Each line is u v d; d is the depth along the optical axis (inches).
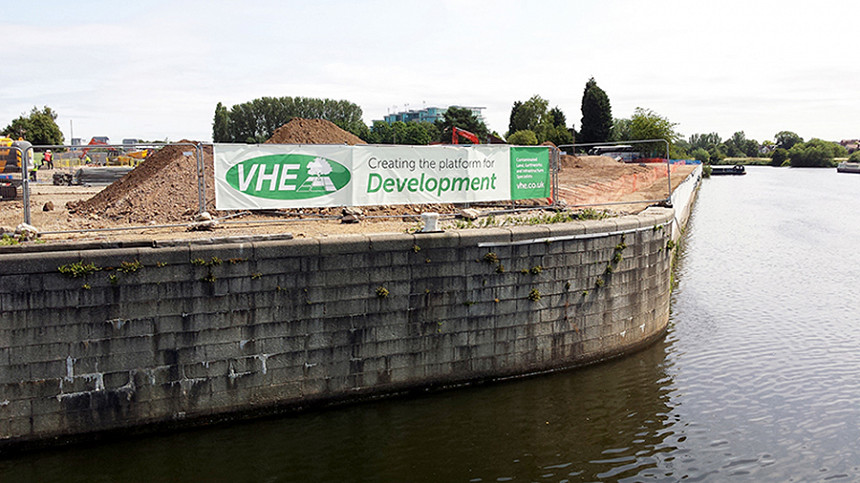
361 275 493.0
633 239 621.6
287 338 474.6
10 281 404.2
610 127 3875.5
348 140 970.7
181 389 449.1
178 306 443.5
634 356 631.2
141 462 419.2
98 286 423.8
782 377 585.9
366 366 501.7
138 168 874.1
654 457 442.6
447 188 654.5
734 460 440.1
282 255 467.2
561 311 575.8
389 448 444.8
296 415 481.7
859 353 651.5
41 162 2090.3
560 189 1234.6
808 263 1146.7
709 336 700.0
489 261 535.2
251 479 405.7
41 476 402.6
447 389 534.3
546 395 535.2
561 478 413.7
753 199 2672.2
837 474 422.6
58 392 420.8
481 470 421.4
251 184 563.5
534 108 4168.3
